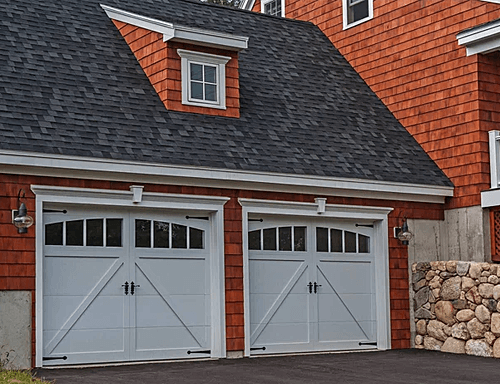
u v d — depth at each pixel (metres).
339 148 14.37
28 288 10.84
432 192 14.77
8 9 13.80
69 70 12.94
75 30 14.14
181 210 12.32
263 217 13.23
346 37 17.86
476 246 14.61
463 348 13.45
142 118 12.66
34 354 10.83
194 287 12.48
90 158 11.20
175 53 13.43
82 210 11.56
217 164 12.31
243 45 13.91
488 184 14.69
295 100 15.26
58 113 11.80
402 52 16.42
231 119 13.77
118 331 11.74
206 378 10.16
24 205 10.61
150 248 12.14
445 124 15.38
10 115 11.27
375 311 14.34
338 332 13.91
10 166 10.78
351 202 14.02
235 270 12.65
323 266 13.86
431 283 14.24
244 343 12.64
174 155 12.06
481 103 14.80
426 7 15.95
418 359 12.61
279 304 13.27
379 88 16.89
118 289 11.80
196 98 13.62
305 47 17.50
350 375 10.66
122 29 14.62
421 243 14.87
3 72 12.11
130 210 11.98
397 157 15.03
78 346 11.39
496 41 14.42
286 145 13.67
